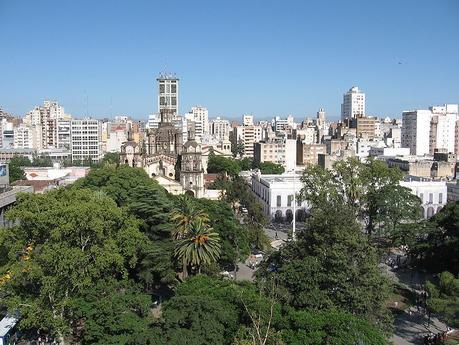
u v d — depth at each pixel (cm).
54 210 6919
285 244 7594
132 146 16738
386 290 6488
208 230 8381
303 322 5616
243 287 6712
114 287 6925
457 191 16012
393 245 10962
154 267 8131
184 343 5397
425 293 8425
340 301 6294
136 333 5872
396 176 12025
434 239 9938
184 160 15750
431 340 6950
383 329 6288
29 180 18425
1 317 7450
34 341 7031
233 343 5475
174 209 8775
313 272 6488
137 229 8012
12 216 6931
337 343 5291
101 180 11450
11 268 6781
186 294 6706
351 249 6675
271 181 16412
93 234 7206
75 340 6994
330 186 11750
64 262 6550
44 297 6750
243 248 9862
